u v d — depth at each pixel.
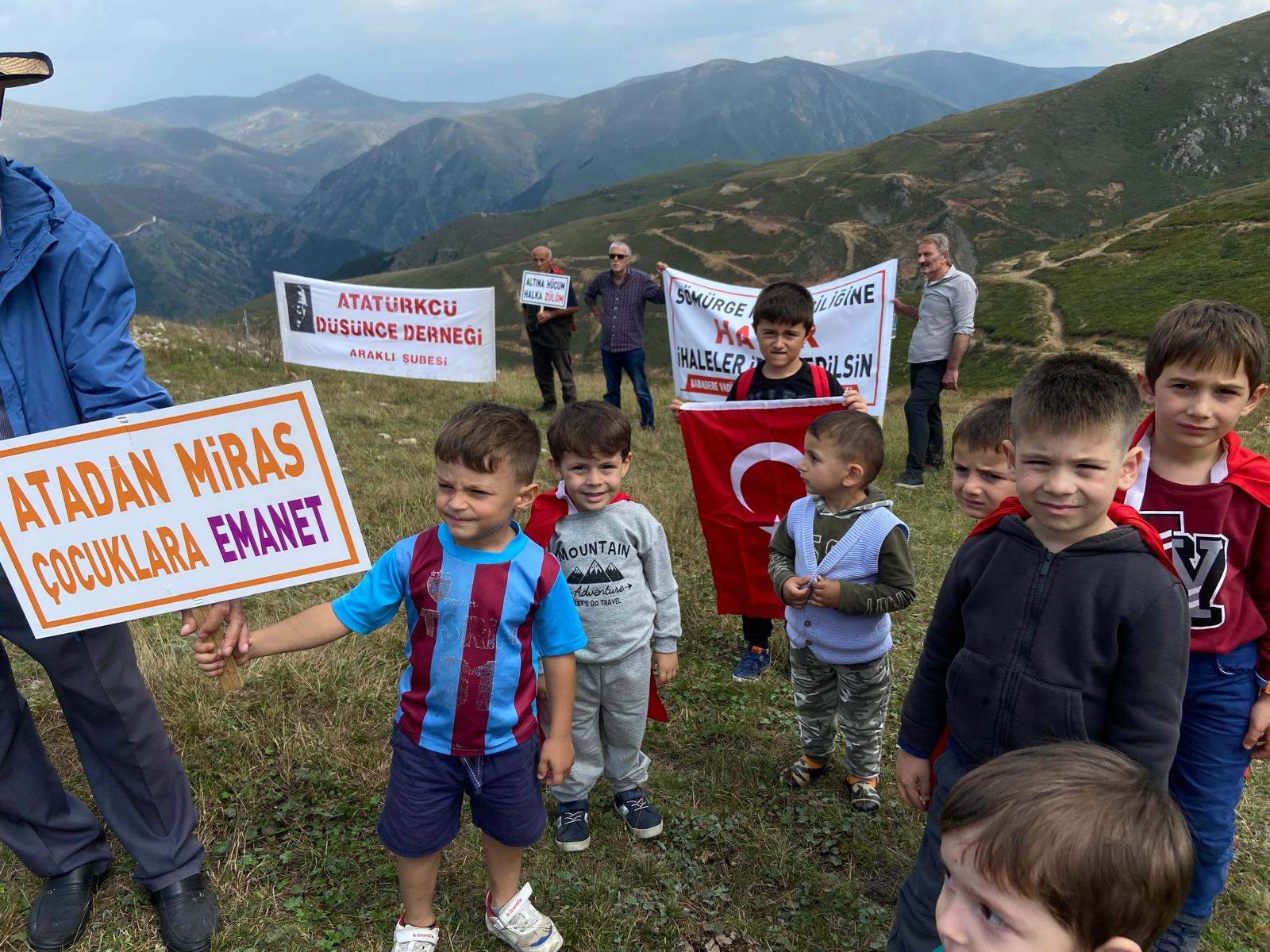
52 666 2.12
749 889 2.71
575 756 2.87
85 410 2.04
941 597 2.08
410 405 10.33
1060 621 1.79
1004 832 1.01
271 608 4.42
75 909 2.37
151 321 14.45
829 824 3.02
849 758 3.12
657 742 3.51
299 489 2.08
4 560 1.99
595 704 2.84
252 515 2.08
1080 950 1.01
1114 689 1.78
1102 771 1.05
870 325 6.00
